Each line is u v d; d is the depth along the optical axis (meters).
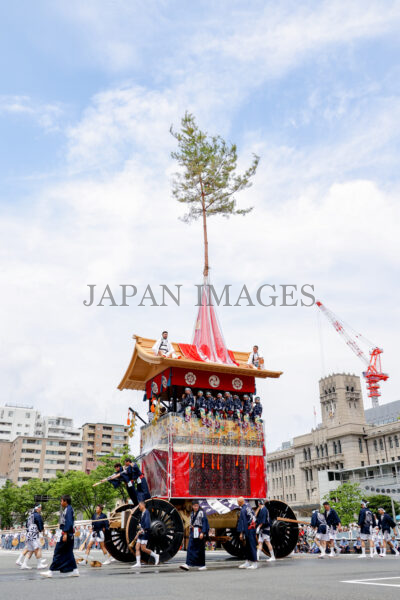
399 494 78.88
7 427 135.62
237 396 19.11
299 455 110.75
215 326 20.89
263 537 16.86
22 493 85.31
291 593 8.23
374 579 10.28
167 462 16.92
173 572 13.00
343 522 67.94
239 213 24.16
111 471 69.06
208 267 22.42
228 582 10.19
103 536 18.14
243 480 17.83
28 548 17.64
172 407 18.72
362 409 111.19
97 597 8.08
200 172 23.69
